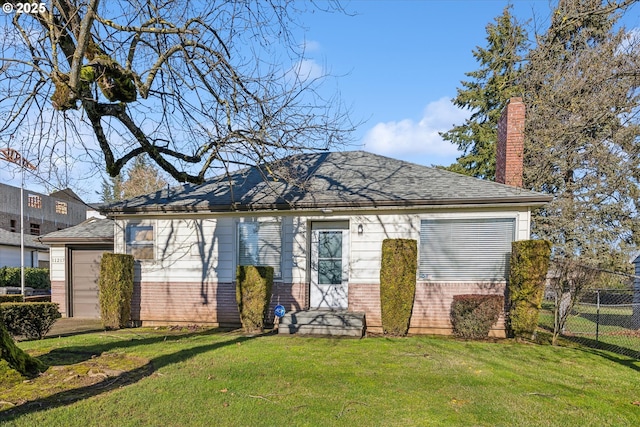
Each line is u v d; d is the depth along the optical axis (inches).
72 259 478.9
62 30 205.3
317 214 364.5
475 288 332.5
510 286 316.5
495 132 896.9
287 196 372.8
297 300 363.9
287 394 175.2
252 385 186.7
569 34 508.4
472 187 352.2
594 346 301.7
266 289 343.6
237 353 251.9
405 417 152.6
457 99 962.1
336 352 257.4
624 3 229.0
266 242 375.2
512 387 191.8
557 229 641.6
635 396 184.1
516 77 616.7
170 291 386.0
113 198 1093.8
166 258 389.1
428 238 342.3
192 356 242.8
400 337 315.9
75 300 474.6
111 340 298.4
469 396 177.6
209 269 380.8
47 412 151.3
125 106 255.0
